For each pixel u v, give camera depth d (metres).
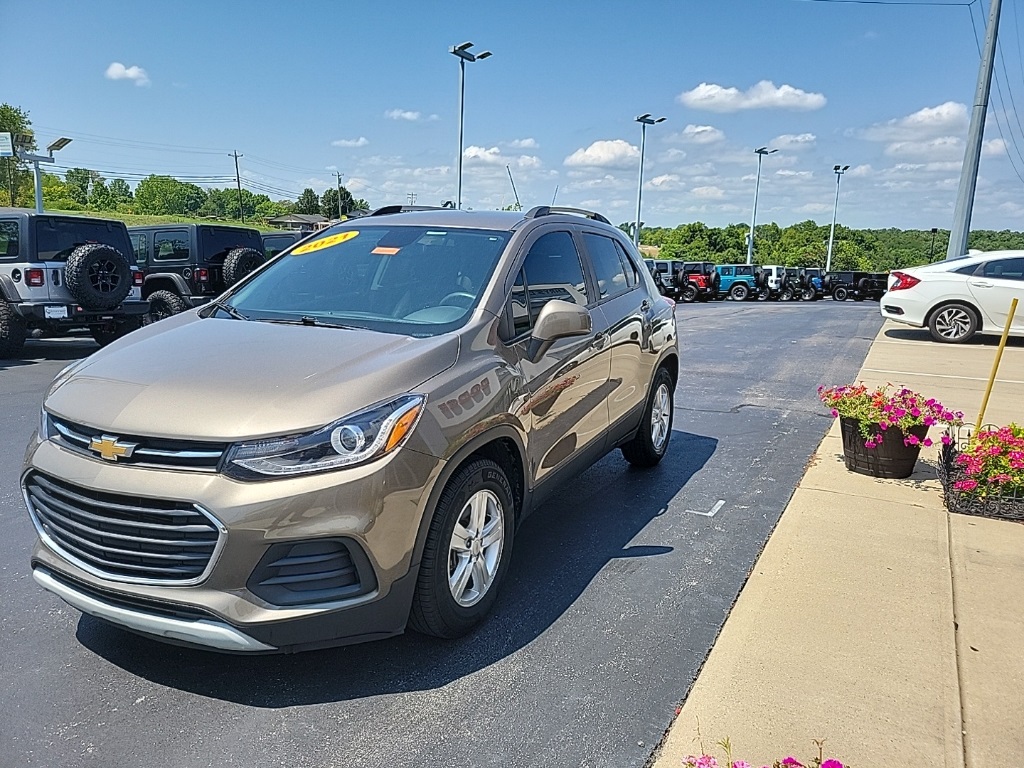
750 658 3.10
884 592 3.67
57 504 2.80
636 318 5.02
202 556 2.57
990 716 2.73
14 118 59.88
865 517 4.66
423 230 4.17
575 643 3.25
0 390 8.48
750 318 20.44
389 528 2.74
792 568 3.94
